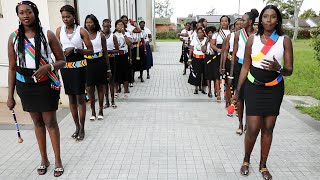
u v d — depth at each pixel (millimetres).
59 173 3748
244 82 3633
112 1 9812
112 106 6613
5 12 6535
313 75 10688
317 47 6812
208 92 7570
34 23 3381
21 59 3355
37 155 4328
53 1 6039
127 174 3773
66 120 5750
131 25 9117
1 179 3711
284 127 5340
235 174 3758
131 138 4898
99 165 4012
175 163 4043
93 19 5348
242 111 4941
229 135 5012
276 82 3352
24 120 5770
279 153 4305
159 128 5344
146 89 8500
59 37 4586
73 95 4699
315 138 4852
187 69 12242
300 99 7402
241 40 4715
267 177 3605
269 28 3252
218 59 6906
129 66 7922
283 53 3289
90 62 5391
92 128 5355
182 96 7656
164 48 23812
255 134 3559
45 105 3523
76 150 4461
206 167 3932
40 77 3363
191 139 4848
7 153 4402
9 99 3578
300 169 3859
